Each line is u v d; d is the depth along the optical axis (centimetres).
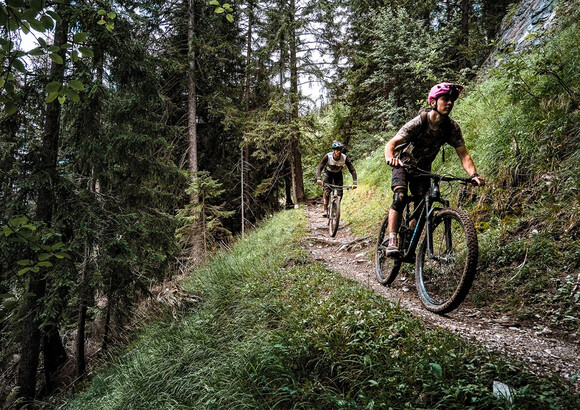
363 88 1354
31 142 632
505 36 1042
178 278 970
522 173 470
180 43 1349
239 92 1617
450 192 587
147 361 435
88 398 518
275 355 279
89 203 692
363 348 254
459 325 302
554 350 251
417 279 368
